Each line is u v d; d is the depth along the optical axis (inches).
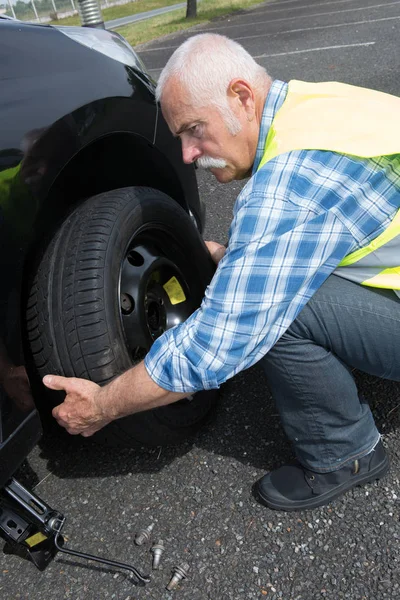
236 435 73.2
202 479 68.0
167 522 63.5
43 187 55.9
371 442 61.9
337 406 58.3
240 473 68.0
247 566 57.7
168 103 53.8
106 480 69.7
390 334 55.6
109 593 57.2
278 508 62.5
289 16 492.1
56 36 66.3
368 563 56.3
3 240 50.8
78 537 63.2
